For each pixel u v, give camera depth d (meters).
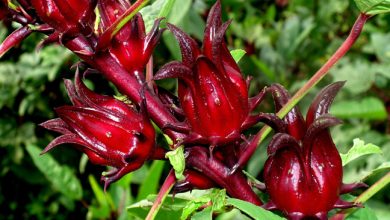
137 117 0.31
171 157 0.31
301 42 0.89
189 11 0.66
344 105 0.67
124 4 0.33
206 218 0.31
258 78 0.82
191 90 0.31
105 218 0.66
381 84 0.76
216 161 0.32
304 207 0.31
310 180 0.31
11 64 0.99
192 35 0.65
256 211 0.29
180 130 0.31
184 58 0.30
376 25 0.90
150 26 0.37
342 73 0.75
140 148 0.31
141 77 0.33
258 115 0.31
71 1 0.31
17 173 1.08
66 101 1.01
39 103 1.00
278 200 0.32
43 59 0.98
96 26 0.32
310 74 0.89
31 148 0.67
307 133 0.31
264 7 1.00
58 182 0.67
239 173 0.33
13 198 1.18
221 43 0.31
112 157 0.31
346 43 0.31
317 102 0.32
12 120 1.05
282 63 0.87
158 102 0.33
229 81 0.31
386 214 0.51
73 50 0.32
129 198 0.63
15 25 0.52
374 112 0.66
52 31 0.32
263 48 0.88
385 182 0.32
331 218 0.34
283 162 0.31
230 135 0.31
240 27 0.90
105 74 0.33
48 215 1.13
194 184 0.32
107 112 0.31
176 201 0.39
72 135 0.31
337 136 0.72
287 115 0.32
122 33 0.33
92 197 1.06
